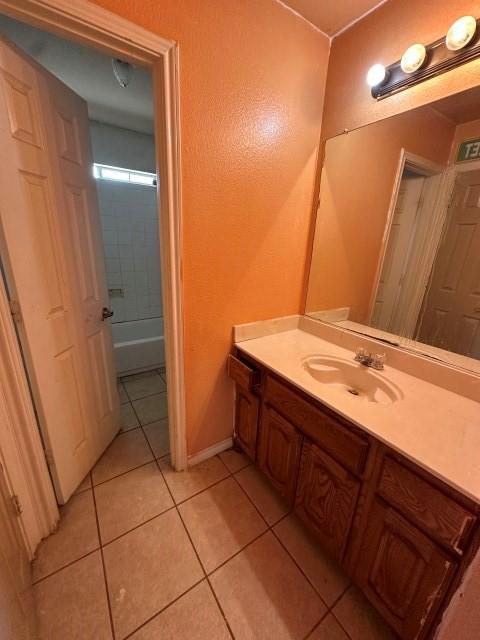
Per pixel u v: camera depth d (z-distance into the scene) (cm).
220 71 109
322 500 109
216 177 120
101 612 98
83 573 109
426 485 74
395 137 120
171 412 148
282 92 128
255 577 111
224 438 173
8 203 94
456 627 74
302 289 173
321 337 164
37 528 117
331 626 97
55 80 114
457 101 101
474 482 67
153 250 303
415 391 110
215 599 103
